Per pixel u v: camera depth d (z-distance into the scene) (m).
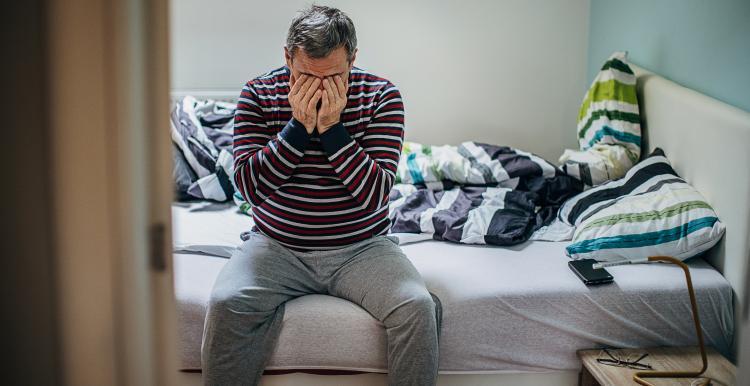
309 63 1.83
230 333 1.80
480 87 3.20
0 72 0.65
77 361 0.70
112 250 0.68
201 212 2.65
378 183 1.91
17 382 0.70
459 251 2.30
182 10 3.05
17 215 0.67
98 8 0.65
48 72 0.65
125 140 0.67
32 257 0.68
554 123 3.24
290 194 1.96
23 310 0.69
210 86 3.14
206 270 2.14
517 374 2.04
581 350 2.02
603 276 2.03
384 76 3.18
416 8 3.11
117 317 0.70
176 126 2.83
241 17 3.07
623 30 2.90
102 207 0.68
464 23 3.13
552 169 2.66
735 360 2.05
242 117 2.01
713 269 2.13
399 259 1.97
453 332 1.98
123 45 0.65
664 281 2.04
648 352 2.00
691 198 2.21
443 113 3.22
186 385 1.99
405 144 2.88
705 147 2.23
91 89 0.66
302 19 1.87
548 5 3.13
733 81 2.22
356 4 3.10
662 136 2.54
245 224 2.51
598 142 2.72
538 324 2.01
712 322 2.04
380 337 1.91
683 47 2.50
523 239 2.34
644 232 2.17
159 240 0.71
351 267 1.95
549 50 3.18
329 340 1.91
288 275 1.95
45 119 0.66
